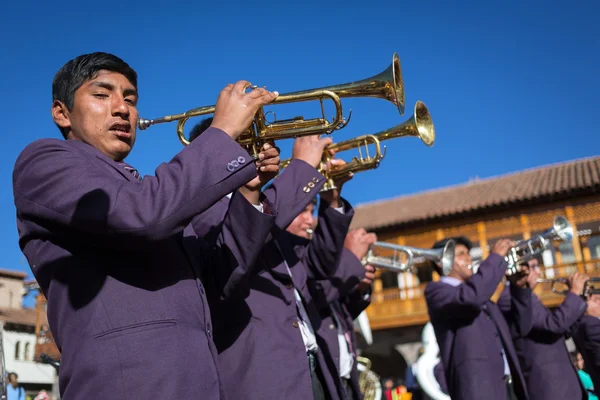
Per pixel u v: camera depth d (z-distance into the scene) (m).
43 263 2.04
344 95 3.02
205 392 1.93
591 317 6.11
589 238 23.92
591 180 22.56
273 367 2.75
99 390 1.83
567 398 5.52
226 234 2.49
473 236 24.27
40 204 1.99
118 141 2.35
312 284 3.82
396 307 25.25
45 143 2.10
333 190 3.68
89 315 1.92
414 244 25.34
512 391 5.08
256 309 2.88
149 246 1.94
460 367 4.84
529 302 5.51
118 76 2.41
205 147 2.04
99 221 1.90
